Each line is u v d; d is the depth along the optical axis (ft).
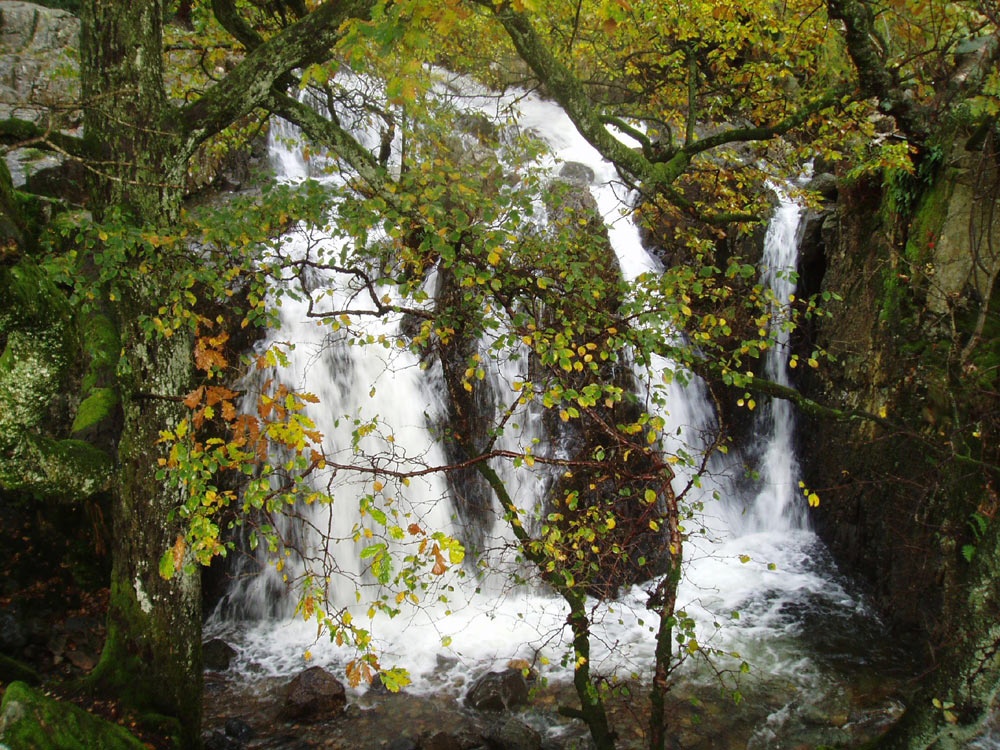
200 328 24.49
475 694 21.27
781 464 32.55
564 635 24.35
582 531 13.91
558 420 28.63
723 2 22.94
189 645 15.90
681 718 20.68
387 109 21.20
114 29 13.42
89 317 15.29
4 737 10.68
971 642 12.52
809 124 24.64
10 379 11.95
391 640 24.41
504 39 22.40
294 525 26.27
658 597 13.58
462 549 10.11
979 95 18.97
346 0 13.73
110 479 15.01
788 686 22.21
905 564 24.30
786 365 32.53
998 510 12.73
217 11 17.13
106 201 14.10
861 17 17.74
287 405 10.96
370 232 20.20
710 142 18.47
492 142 25.48
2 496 23.81
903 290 25.48
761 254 33.30
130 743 12.67
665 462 13.14
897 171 25.57
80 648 21.84
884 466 25.54
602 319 14.49
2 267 11.53
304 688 20.83
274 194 14.56
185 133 14.05
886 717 20.76
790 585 27.81
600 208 35.70
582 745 19.58
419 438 27.96
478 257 13.97
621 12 10.73
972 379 21.31
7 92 34.30
